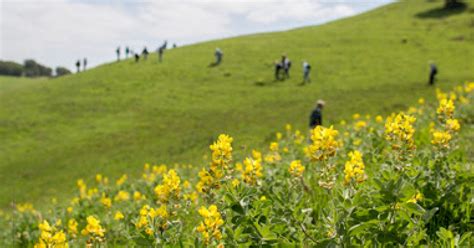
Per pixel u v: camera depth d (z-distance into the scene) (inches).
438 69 1951.3
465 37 2502.5
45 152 1376.7
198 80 2075.5
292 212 170.7
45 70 6904.5
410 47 2397.9
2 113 1793.8
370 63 2144.4
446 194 185.0
